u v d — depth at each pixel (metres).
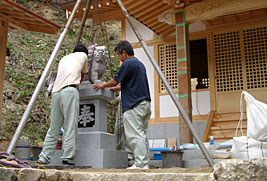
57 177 2.94
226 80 9.88
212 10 7.95
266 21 9.63
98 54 5.11
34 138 9.45
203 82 13.98
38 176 2.95
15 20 8.41
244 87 9.61
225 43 10.12
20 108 10.08
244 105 9.44
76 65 4.54
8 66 11.27
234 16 9.86
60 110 4.41
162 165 5.92
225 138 8.66
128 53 4.48
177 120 10.03
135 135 4.02
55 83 4.48
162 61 10.71
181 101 7.71
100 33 16.20
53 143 4.38
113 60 14.17
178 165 5.63
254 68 9.62
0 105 7.94
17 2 16.34
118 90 5.22
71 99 4.30
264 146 4.82
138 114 4.08
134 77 4.19
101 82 5.03
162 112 10.31
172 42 10.58
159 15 8.67
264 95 9.33
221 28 10.16
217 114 9.66
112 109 12.25
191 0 8.20
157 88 10.51
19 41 13.22
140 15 9.44
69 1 10.07
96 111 4.93
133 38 11.12
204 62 13.96
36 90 4.36
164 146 9.31
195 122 9.84
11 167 3.32
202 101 10.01
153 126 10.27
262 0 7.55
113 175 2.78
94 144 4.70
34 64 12.05
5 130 9.03
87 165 4.50
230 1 7.82
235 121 9.18
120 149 5.82
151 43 10.88
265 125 4.80
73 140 4.23
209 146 6.17
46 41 14.16
